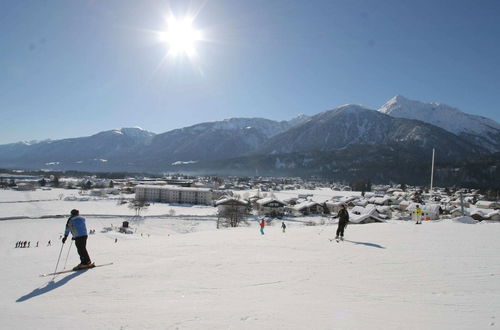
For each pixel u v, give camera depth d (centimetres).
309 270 943
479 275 888
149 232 7850
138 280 874
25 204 12756
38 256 1310
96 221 9025
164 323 565
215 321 571
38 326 565
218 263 1039
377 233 1709
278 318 582
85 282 870
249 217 10225
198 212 12075
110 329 544
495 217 6838
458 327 537
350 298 702
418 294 732
